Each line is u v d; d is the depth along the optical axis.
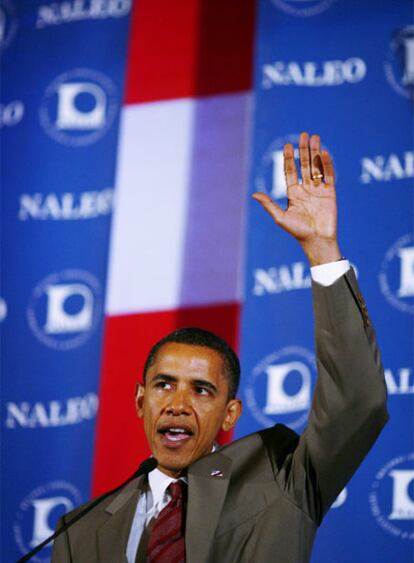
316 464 3.67
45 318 7.23
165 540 3.63
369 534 6.38
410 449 6.46
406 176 6.97
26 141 7.61
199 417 3.83
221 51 7.54
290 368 6.78
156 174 7.39
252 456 3.86
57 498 6.91
